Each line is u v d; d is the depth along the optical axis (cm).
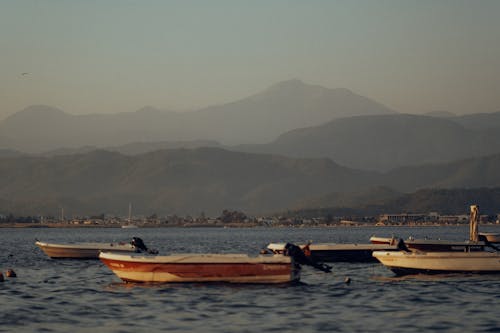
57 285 6881
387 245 8956
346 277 7319
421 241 8969
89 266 9025
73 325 4734
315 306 5475
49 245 9919
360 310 5306
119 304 5534
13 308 5397
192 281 6462
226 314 5119
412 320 4928
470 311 5284
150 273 6494
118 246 9806
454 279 7075
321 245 8844
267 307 5412
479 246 8988
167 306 5431
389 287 6569
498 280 6975
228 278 6444
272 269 6450
